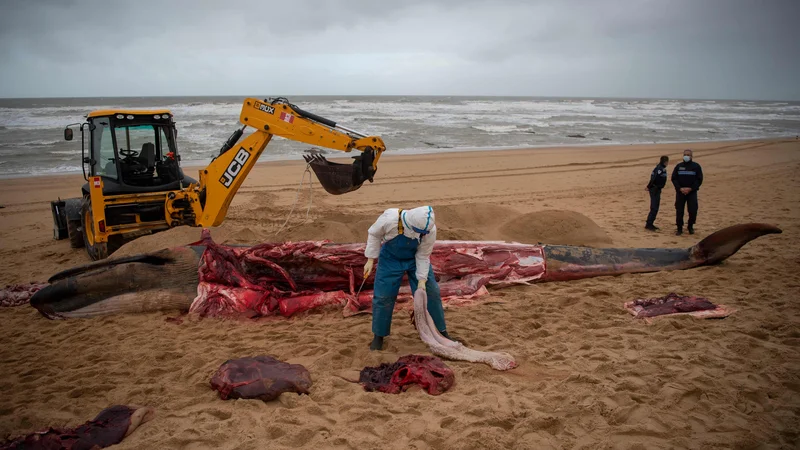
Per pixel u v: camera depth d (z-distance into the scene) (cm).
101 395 427
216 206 838
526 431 360
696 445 347
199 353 496
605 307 586
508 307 599
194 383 438
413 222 473
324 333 541
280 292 605
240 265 629
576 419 377
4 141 3022
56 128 3809
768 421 372
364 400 404
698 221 1120
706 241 711
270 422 377
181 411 397
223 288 600
